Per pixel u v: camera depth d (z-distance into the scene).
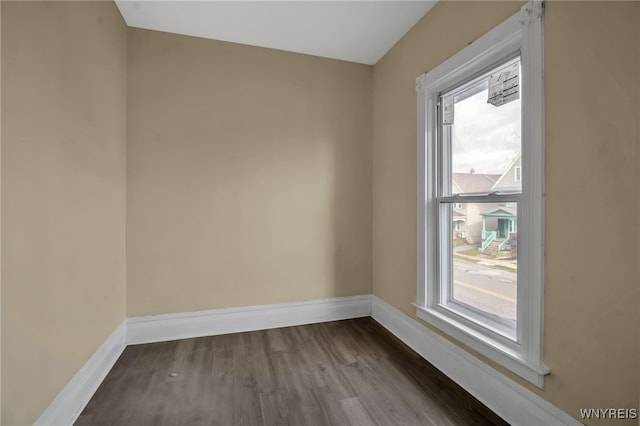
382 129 2.83
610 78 1.14
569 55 1.27
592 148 1.20
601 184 1.17
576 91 1.25
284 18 2.29
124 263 2.32
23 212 1.16
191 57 2.50
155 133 2.41
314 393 1.76
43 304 1.28
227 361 2.12
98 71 1.82
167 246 2.45
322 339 2.48
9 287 1.09
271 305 2.71
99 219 1.84
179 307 2.48
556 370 1.33
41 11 1.27
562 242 1.31
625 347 1.11
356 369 2.02
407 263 2.44
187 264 2.49
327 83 2.87
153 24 2.35
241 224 2.62
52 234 1.34
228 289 2.60
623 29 1.10
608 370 1.16
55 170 1.37
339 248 2.92
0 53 1.05
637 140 1.07
